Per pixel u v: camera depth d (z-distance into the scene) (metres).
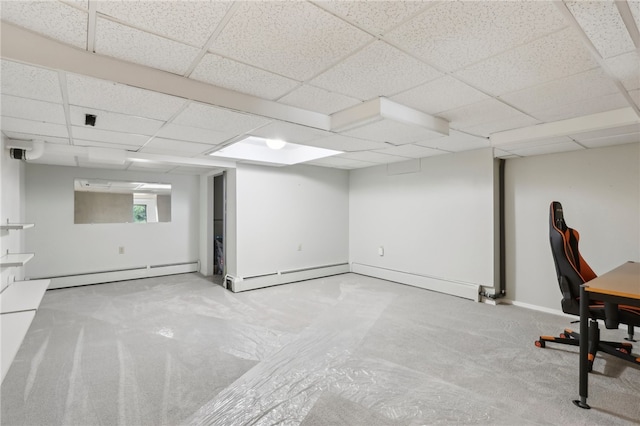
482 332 3.25
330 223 6.12
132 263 5.71
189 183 6.33
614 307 2.20
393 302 4.30
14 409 1.99
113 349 2.86
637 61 1.72
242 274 4.99
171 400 2.10
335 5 1.31
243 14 1.36
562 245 2.70
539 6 1.31
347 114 2.69
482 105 2.57
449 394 2.17
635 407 2.02
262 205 5.24
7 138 3.27
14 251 3.82
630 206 3.48
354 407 2.03
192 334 3.21
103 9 1.31
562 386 2.26
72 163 4.84
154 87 1.94
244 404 2.06
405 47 1.66
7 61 1.55
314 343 3.00
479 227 4.34
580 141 3.37
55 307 4.05
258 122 2.73
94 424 1.86
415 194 5.14
